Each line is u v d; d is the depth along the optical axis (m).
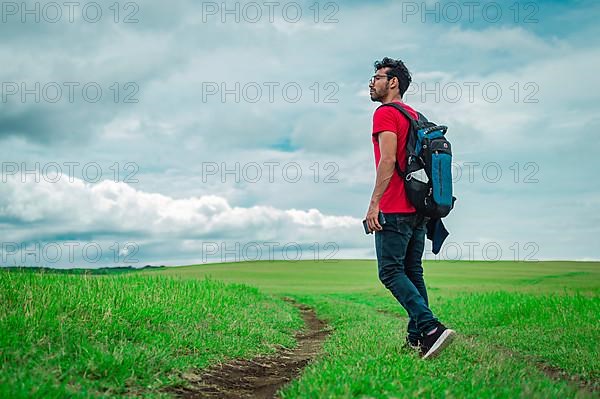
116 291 9.84
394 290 6.64
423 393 4.52
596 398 4.90
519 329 12.12
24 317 6.55
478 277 47.47
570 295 15.46
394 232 6.55
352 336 9.88
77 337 6.44
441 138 6.57
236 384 6.53
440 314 16.47
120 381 5.45
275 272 62.09
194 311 10.78
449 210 6.57
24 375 4.84
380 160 6.43
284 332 12.62
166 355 6.73
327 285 44.66
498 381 5.19
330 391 4.59
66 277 10.59
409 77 7.09
